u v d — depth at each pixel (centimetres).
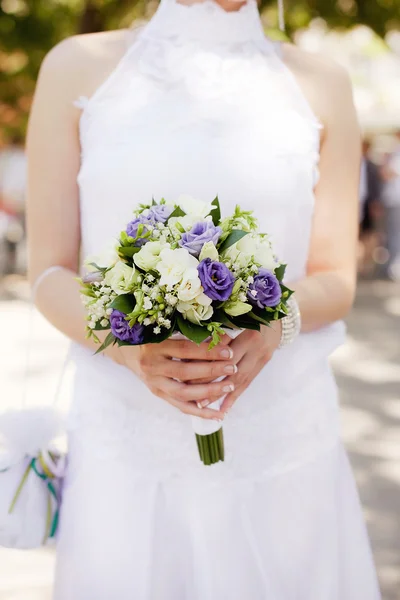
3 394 596
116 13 815
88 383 207
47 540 214
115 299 170
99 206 201
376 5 957
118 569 201
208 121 203
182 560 206
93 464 204
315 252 214
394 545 400
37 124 203
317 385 214
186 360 184
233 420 205
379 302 1021
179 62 206
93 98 202
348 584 221
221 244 176
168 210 181
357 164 216
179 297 166
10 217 1152
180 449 202
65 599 206
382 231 1191
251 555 206
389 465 491
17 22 980
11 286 1073
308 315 201
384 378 680
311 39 1068
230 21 209
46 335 796
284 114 207
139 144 200
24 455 211
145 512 202
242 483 205
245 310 171
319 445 212
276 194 204
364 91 1072
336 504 217
